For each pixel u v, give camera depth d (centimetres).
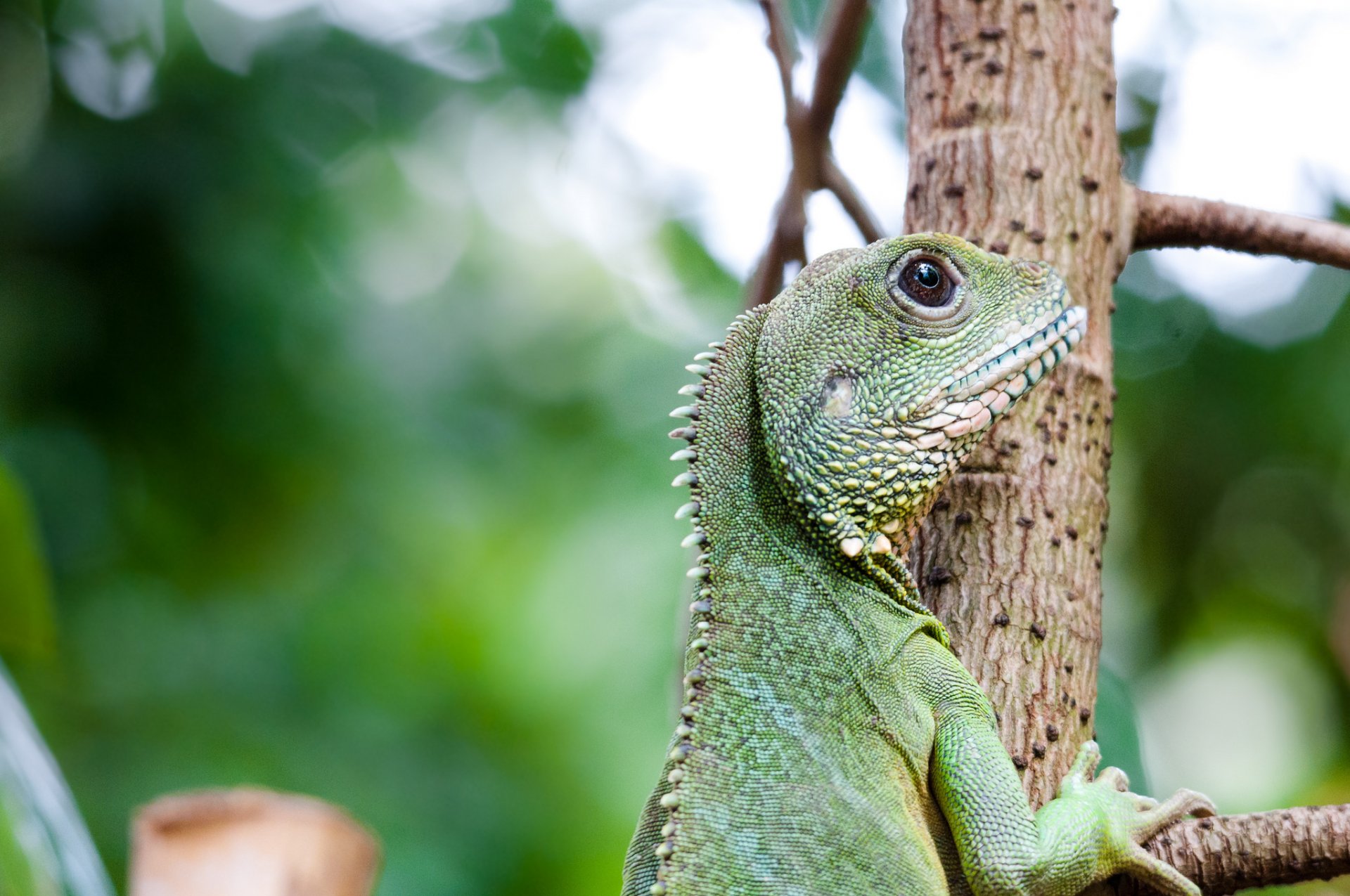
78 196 1278
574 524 1408
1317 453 1062
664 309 1486
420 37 1378
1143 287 1049
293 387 1348
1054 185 446
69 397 1293
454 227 1491
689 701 368
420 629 1336
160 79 1321
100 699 1200
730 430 404
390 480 1388
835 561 389
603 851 1213
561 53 1332
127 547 1287
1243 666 1115
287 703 1262
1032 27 462
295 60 1358
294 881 324
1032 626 401
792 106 545
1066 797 363
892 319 397
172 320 1307
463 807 1226
